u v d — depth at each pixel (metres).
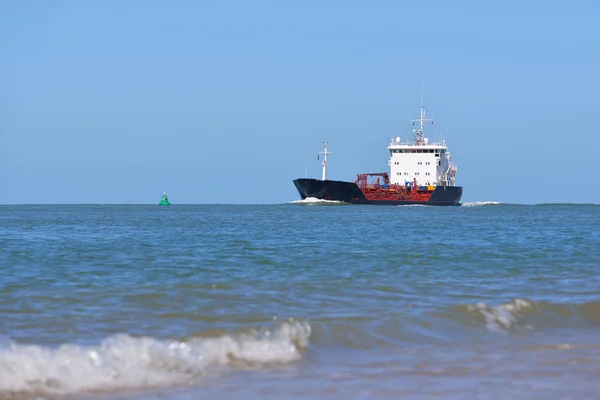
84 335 24.14
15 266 44.28
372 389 18.89
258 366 21.02
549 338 25.47
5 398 17.59
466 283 37.88
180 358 21.05
